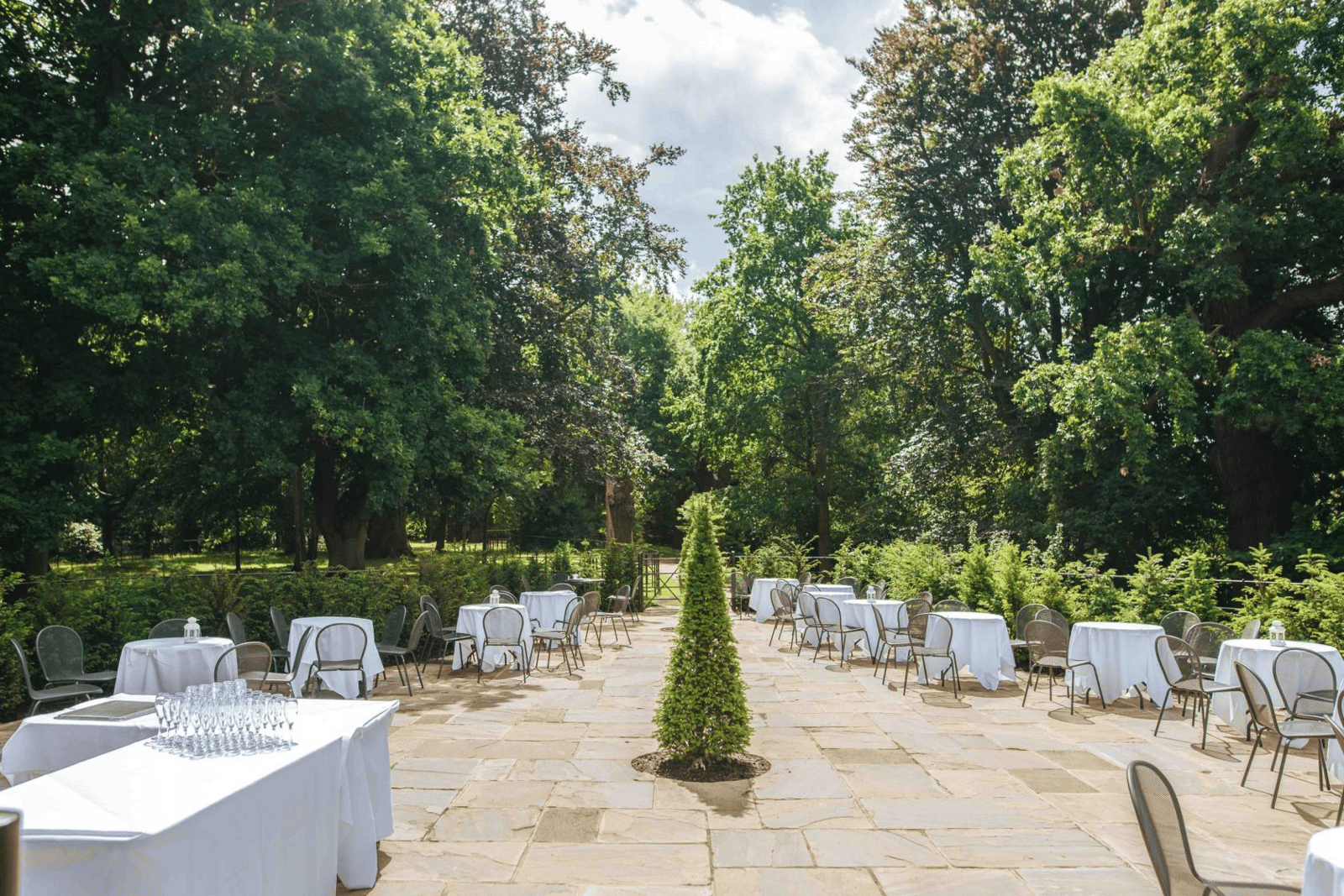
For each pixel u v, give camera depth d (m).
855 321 24.95
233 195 12.88
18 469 12.21
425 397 15.66
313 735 4.26
